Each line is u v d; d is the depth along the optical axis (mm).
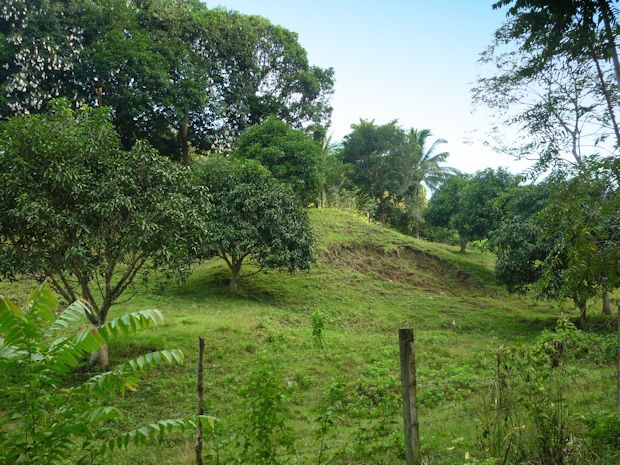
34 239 12539
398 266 32031
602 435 5285
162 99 30516
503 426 5316
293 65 38125
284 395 4914
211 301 21688
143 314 3811
